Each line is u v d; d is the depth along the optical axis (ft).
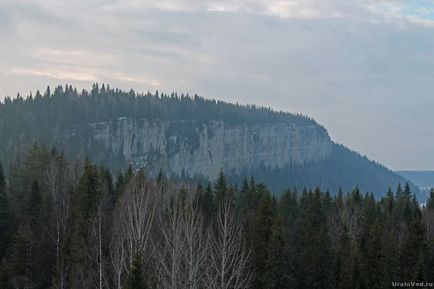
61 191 214.28
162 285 126.52
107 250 162.81
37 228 196.34
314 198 248.32
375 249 193.36
